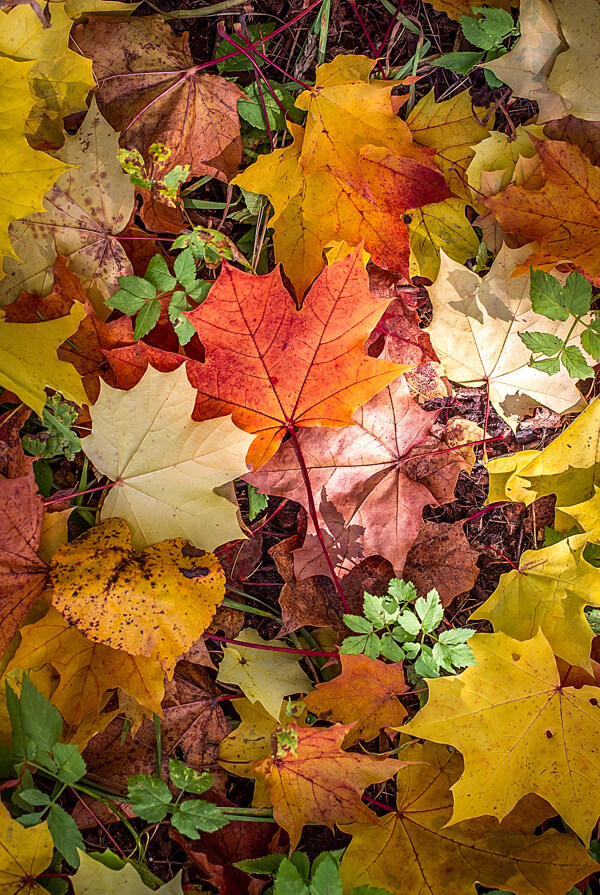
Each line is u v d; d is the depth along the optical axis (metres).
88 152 0.70
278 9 0.75
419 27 0.76
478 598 0.77
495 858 0.71
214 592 0.70
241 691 0.74
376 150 0.71
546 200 0.73
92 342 0.71
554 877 0.70
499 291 0.73
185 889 0.72
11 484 0.66
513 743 0.70
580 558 0.73
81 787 0.70
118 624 0.68
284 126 0.75
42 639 0.68
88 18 0.71
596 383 0.77
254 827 0.73
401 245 0.71
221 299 0.67
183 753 0.73
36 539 0.68
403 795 0.72
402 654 0.70
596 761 0.71
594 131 0.74
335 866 0.64
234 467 0.69
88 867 0.65
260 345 0.68
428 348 0.75
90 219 0.71
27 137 0.71
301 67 0.75
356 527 0.73
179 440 0.69
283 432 0.71
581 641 0.73
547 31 0.72
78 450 0.72
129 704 0.71
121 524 0.69
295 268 0.72
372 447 0.73
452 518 0.77
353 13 0.76
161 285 0.71
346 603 0.72
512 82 0.74
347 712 0.71
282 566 0.73
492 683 0.70
